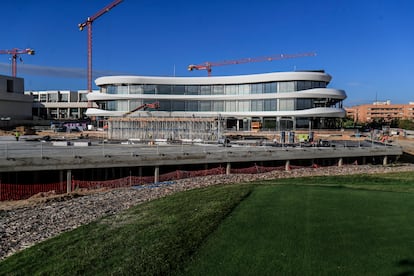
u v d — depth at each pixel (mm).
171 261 8797
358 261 8547
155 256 9148
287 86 78188
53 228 13266
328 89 76625
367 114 160250
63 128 76062
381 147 39812
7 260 9703
